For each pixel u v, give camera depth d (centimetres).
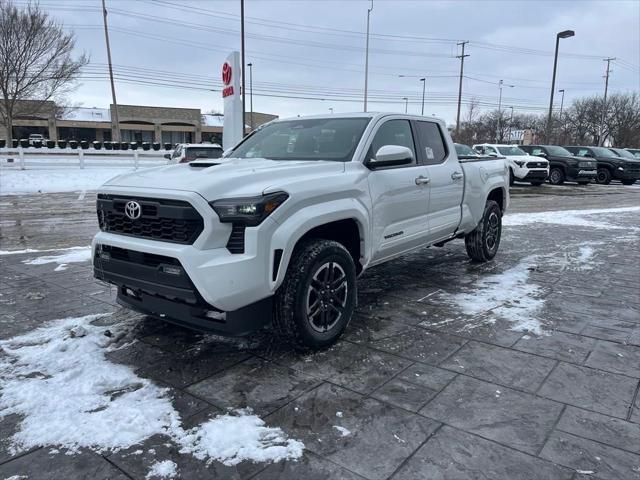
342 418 288
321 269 365
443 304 496
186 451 257
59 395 312
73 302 493
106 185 384
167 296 331
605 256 731
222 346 389
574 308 485
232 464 247
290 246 338
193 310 336
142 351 378
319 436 270
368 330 425
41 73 2788
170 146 4788
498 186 677
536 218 1147
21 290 531
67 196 1594
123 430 275
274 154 465
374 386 326
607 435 271
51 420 284
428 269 649
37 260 672
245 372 345
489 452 256
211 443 263
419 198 494
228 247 327
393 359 367
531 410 297
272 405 302
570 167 2238
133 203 345
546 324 440
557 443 264
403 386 326
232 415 290
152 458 252
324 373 344
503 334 416
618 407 301
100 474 240
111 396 312
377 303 500
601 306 491
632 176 2362
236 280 317
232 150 525
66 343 387
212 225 314
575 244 827
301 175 370
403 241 479
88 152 3628
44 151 3428
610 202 1557
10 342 393
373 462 248
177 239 325
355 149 428
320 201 366
